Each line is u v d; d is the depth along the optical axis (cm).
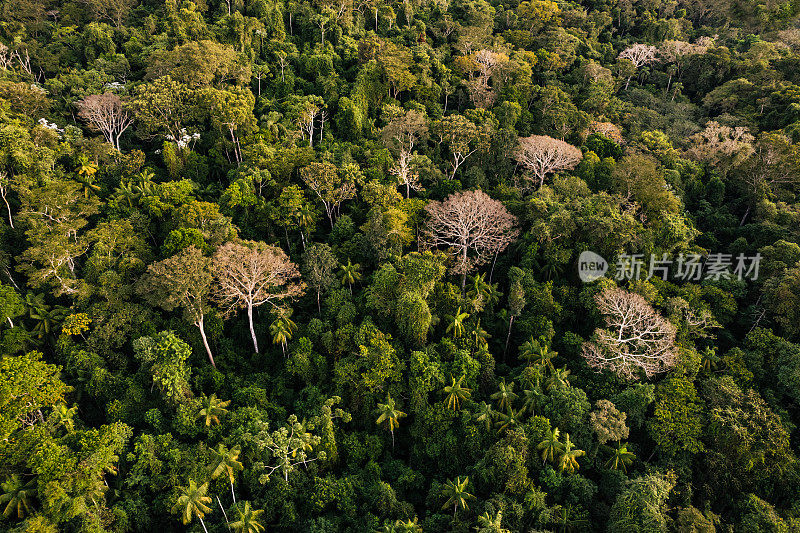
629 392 4834
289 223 6394
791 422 4831
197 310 5169
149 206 6328
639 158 7012
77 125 7781
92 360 4894
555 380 5050
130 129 8112
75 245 5584
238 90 8094
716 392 4812
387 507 4353
